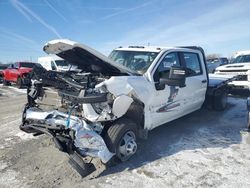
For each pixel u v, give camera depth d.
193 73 5.87
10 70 17.38
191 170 3.69
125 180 3.42
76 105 3.45
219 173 3.59
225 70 9.60
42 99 3.98
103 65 4.00
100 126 3.62
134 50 5.09
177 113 5.23
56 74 3.99
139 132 4.27
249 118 5.39
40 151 4.39
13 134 5.40
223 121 6.40
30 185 3.30
